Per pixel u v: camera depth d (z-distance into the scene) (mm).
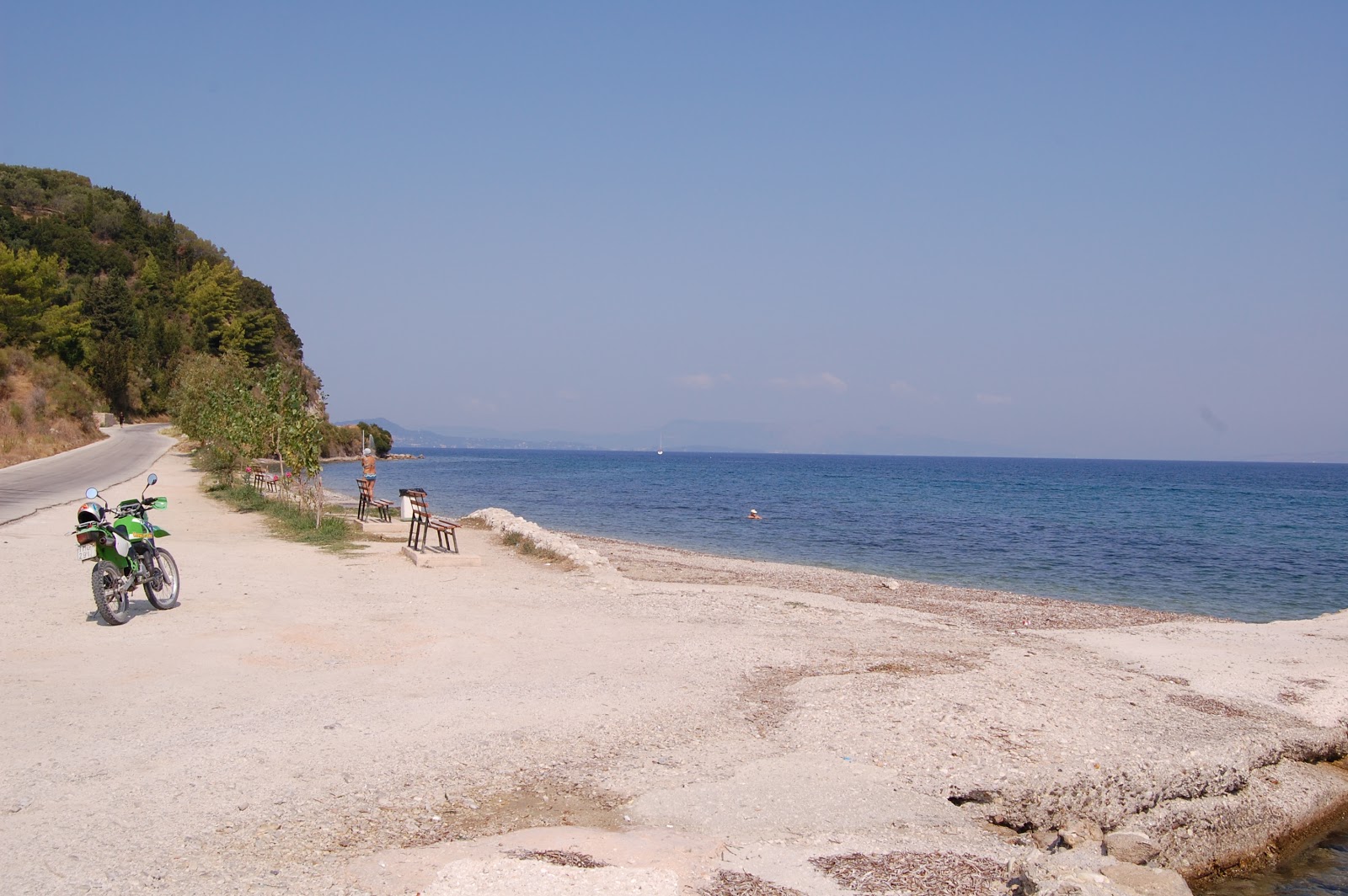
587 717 7570
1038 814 6367
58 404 63281
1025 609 16438
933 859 5316
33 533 18922
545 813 5652
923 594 17844
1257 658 11570
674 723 7508
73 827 5137
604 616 12477
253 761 6266
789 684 8922
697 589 15438
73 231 118688
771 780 6383
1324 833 7258
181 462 47594
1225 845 6832
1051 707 8312
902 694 8406
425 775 6156
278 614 11570
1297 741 8234
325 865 4797
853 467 152625
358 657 9469
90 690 7926
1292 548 31594
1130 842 5750
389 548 19109
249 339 107938
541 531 21094
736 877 4926
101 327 96062
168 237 133125
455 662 9398
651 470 116938
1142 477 124000
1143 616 16281
